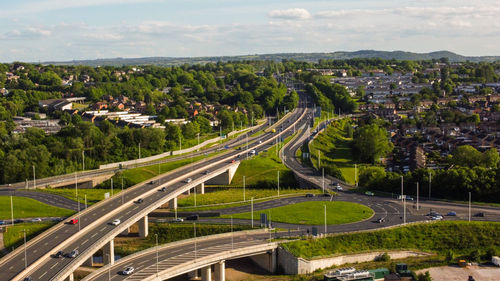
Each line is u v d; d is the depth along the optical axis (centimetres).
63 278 19162
